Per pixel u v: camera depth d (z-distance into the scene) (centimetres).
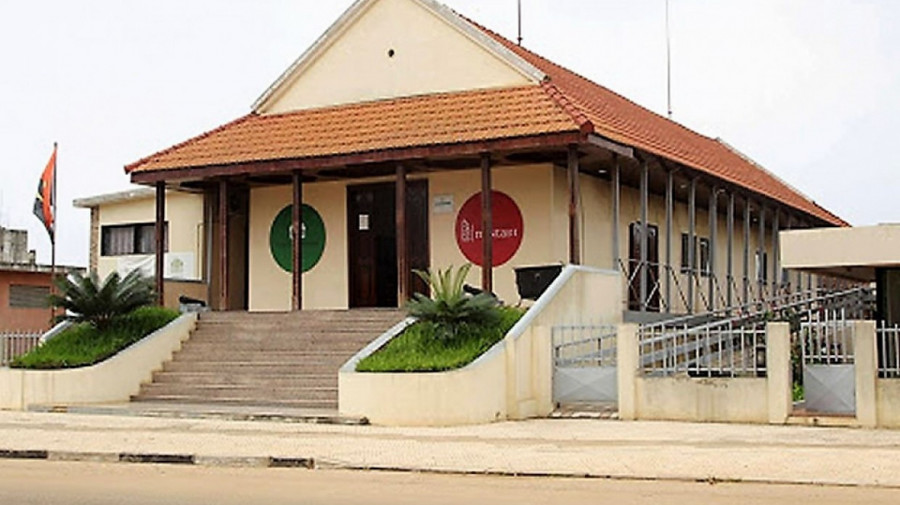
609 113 2598
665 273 2598
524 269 2217
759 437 1548
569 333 2038
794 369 2058
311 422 1797
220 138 2620
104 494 1102
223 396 2089
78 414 1980
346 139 2388
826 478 1172
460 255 2539
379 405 1780
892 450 1390
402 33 2630
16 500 1064
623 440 1530
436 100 2505
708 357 1811
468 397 1766
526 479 1216
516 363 1864
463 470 1266
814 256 2050
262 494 1098
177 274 2927
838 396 1733
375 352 1919
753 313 2823
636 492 1109
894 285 2184
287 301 2758
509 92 2422
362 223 2677
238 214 2847
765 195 3050
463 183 2548
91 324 2302
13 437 1609
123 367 2159
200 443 1519
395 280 2636
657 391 1811
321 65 2723
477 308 1909
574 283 2103
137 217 3016
